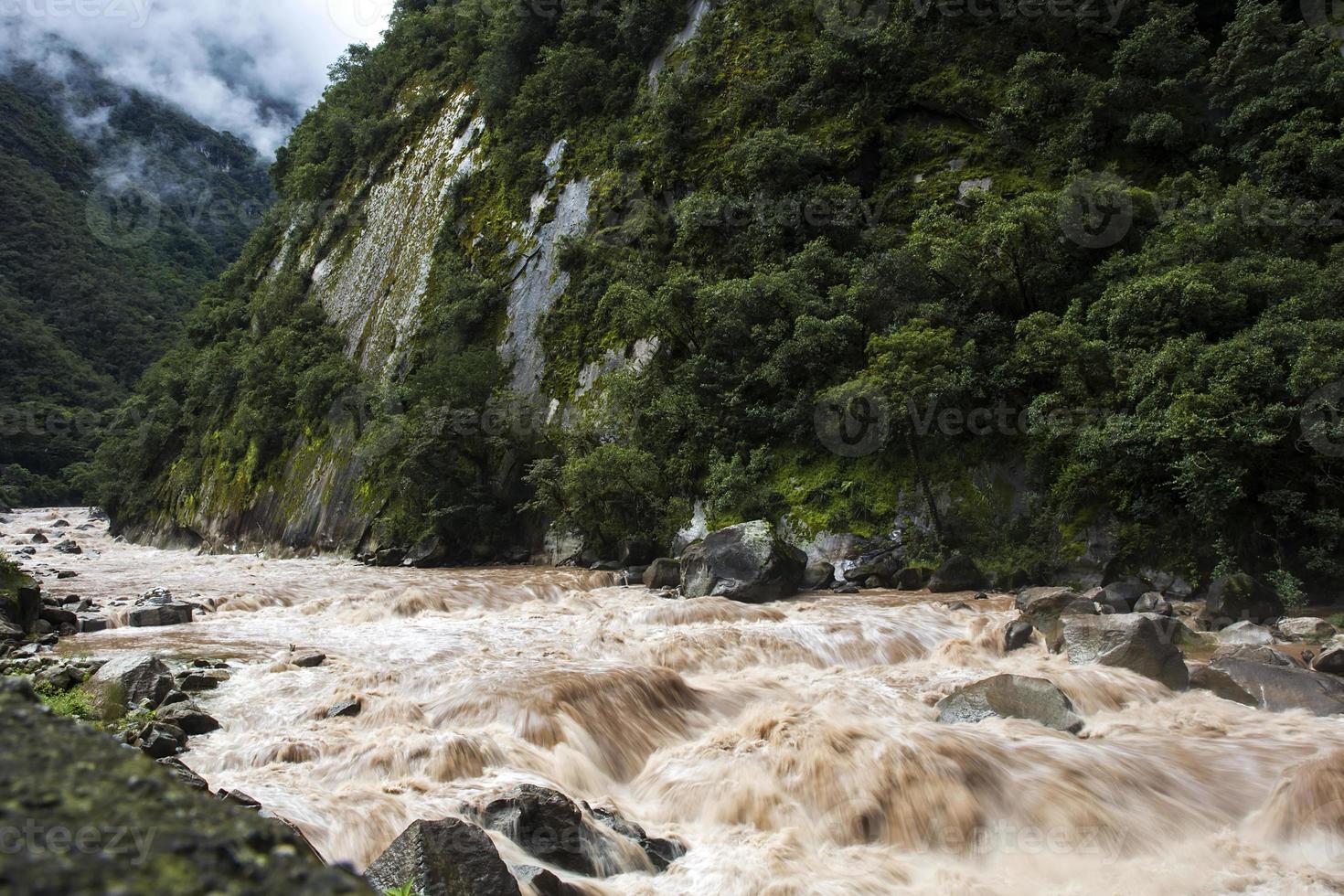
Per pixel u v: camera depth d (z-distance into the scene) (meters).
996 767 10.41
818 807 9.95
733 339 32.47
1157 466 22.08
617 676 13.15
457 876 6.43
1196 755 11.08
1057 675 14.30
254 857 1.78
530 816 8.48
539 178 47.44
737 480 29.16
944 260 28.39
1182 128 31.50
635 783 11.11
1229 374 21.05
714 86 42.25
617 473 30.86
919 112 37.28
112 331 110.75
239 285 74.88
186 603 21.34
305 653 16.48
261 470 52.91
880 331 29.95
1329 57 29.94
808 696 13.97
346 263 60.28
